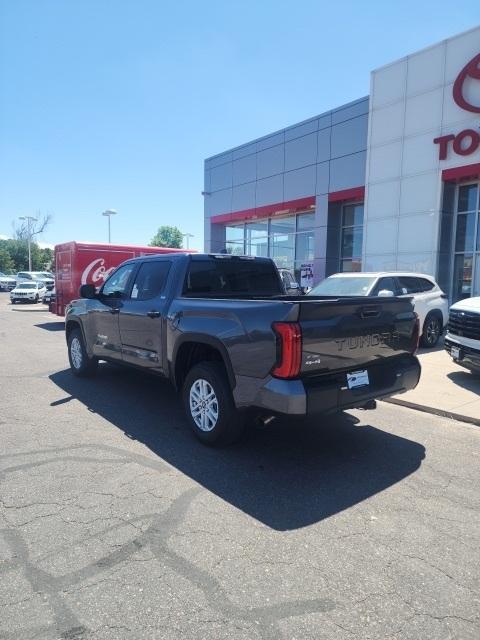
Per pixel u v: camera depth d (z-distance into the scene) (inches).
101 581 107.2
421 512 141.1
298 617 97.0
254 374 165.3
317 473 167.9
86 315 288.8
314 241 768.9
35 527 129.3
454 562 116.7
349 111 698.8
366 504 145.5
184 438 201.0
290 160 800.3
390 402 263.4
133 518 134.7
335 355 166.4
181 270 223.6
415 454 187.0
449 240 580.4
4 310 981.8
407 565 115.3
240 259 249.1
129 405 249.3
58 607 98.9
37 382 301.4
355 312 172.9
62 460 175.2
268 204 848.9
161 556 117.0
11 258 3004.4
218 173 962.1
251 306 169.3
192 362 213.5
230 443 190.1
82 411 237.8
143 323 231.1
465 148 532.7
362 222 730.8
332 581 108.7
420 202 579.2
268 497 149.0
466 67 522.6
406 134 589.3
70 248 599.2
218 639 91.0
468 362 287.0
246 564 114.5
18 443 192.4
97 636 91.4
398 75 593.9
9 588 104.4
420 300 422.6
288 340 154.5
